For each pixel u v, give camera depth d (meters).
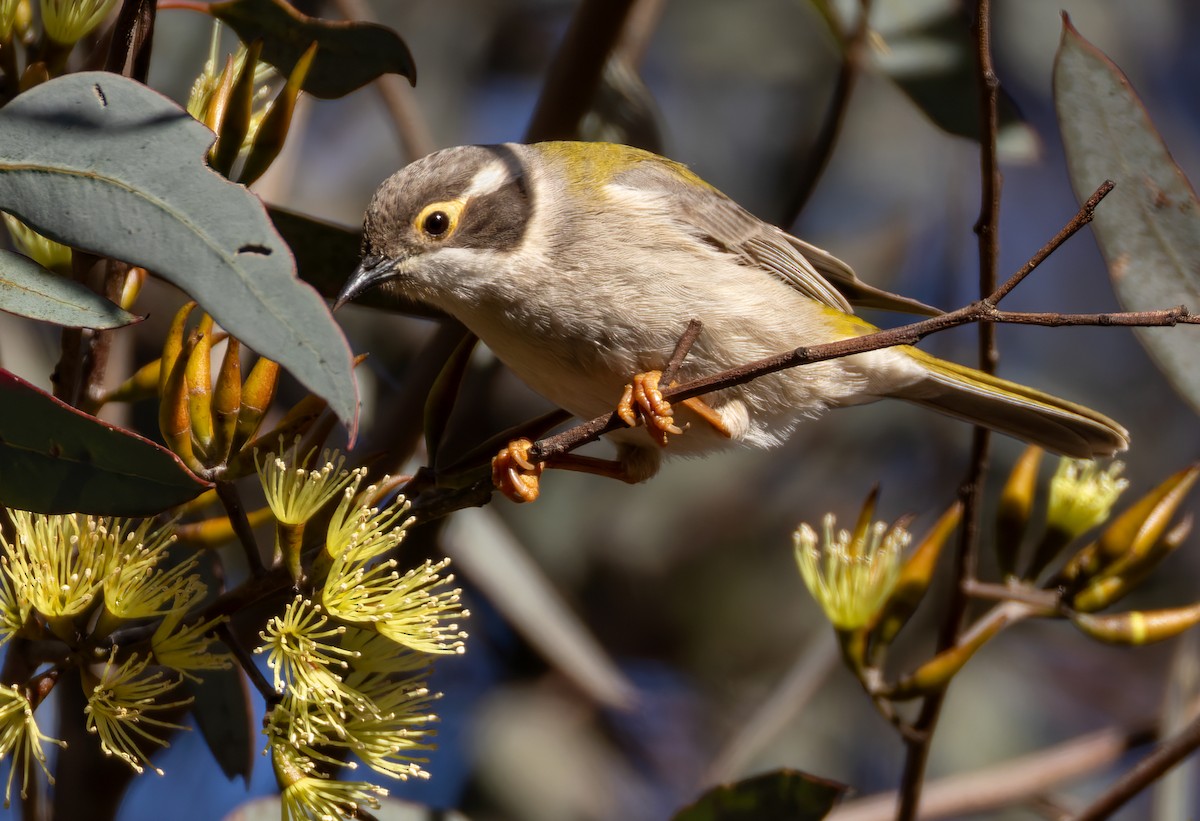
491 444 6.75
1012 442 13.06
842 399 8.99
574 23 9.22
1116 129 7.96
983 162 6.88
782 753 12.48
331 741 5.33
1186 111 15.02
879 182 13.96
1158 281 8.02
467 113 13.48
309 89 6.84
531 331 8.09
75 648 5.23
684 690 13.25
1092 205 5.28
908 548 12.83
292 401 11.12
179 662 5.25
